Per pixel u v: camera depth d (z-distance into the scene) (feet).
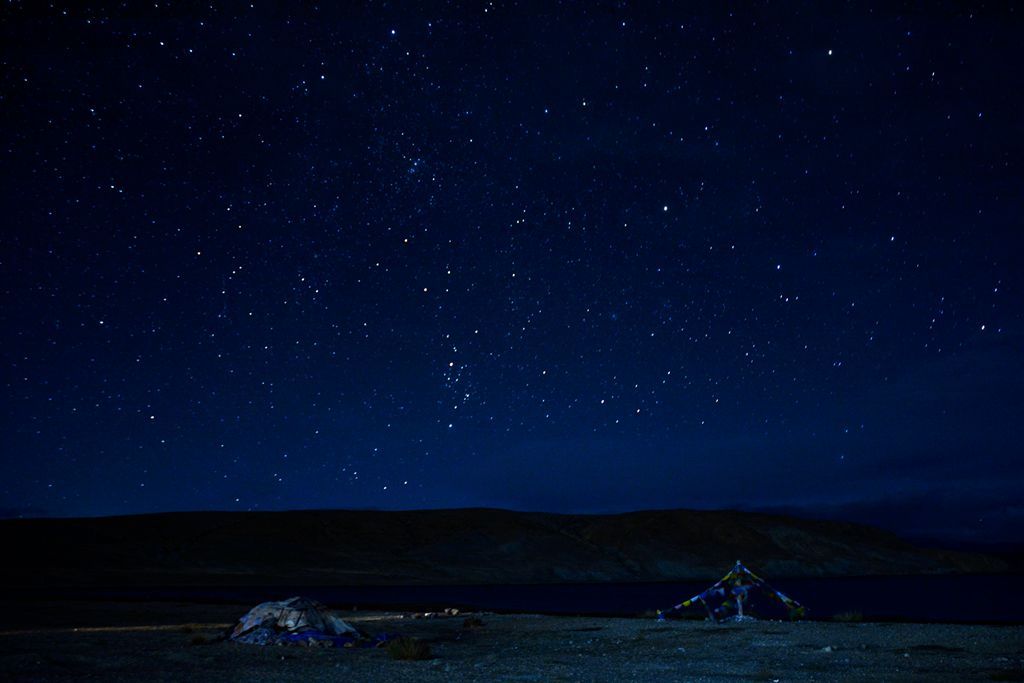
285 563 380.17
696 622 95.61
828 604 176.65
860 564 485.15
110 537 386.93
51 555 352.49
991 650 60.13
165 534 401.29
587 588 314.35
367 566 389.80
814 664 54.34
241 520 437.58
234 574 351.87
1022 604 178.60
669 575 424.87
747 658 58.49
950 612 149.18
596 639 75.87
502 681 47.62
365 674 50.90
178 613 122.42
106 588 290.97
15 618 109.40
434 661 57.62
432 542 434.71
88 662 56.34
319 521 445.78
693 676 49.37
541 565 416.05
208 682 47.29
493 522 470.39
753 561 458.50
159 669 53.21
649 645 69.31
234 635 70.74
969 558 528.63
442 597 229.66
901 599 207.41
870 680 46.24
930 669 50.31
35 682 46.83
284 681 47.88
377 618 111.24
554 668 53.72
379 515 472.44
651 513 512.22
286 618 72.23
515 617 111.55
